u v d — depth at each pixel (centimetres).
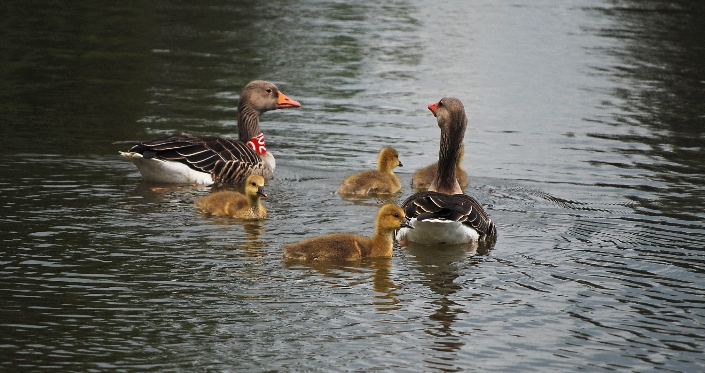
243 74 2586
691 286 1159
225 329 983
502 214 1498
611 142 2038
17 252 1204
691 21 3616
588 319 1048
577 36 3275
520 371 912
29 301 1038
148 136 1934
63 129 1953
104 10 3362
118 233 1311
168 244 1271
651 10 3828
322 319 1020
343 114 2236
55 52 2700
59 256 1196
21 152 1758
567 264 1240
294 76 2595
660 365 935
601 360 945
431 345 963
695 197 1611
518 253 1290
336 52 2912
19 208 1413
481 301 1095
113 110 2148
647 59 2945
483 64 2819
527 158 1898
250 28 3222
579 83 2620
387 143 2005
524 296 1115
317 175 1756
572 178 1747
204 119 2116
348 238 1252
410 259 1261
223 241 1298
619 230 1404
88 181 1608
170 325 988
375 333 988
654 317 1059
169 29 3130
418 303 1080
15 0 3397
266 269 1186
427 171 1705
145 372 877
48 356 901
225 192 1475
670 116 2289
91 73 2495
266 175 1755
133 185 1616
